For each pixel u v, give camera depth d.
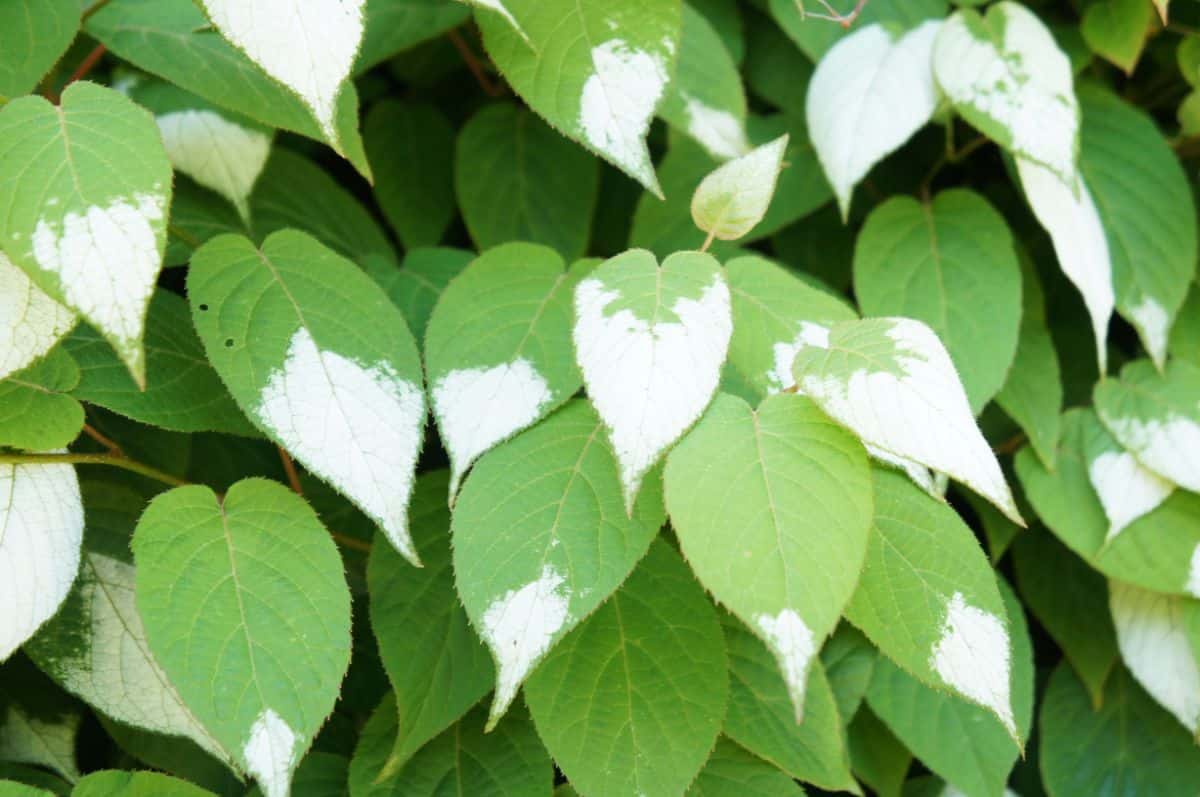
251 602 1.10
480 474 1.12
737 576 1.04
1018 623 1.29
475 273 1.17
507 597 1.09
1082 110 1.34
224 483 1.27
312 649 1.10
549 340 1.15
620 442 1.05
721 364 1.07
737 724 1.19
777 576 1.04
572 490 1.11
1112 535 1.28
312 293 1.13
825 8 1.32
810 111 1.28
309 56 1.06
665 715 1.14
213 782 1.21
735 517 1.05
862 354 1.07
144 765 1.24
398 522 1.10
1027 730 1.27
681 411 1.06
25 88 1.16
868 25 1.30
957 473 1.04
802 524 1.04
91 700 1.15
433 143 1.42
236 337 1.11
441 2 1.30
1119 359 1.37
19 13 1.17
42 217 1.03
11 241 1.02
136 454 1.21
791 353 1.11
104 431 1.21
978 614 1.10
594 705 1.14
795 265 1.38
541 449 1.12
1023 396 1.30
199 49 1.20
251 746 1.08
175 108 1.24
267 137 1.25
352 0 1.06
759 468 1.05
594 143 1.14
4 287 1.07
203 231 1.23
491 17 1.15
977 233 1.30
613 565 1.09
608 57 1.15
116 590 1.16
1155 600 1.31
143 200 1.04
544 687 1.14
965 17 1.28
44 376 1.12
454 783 1.18
